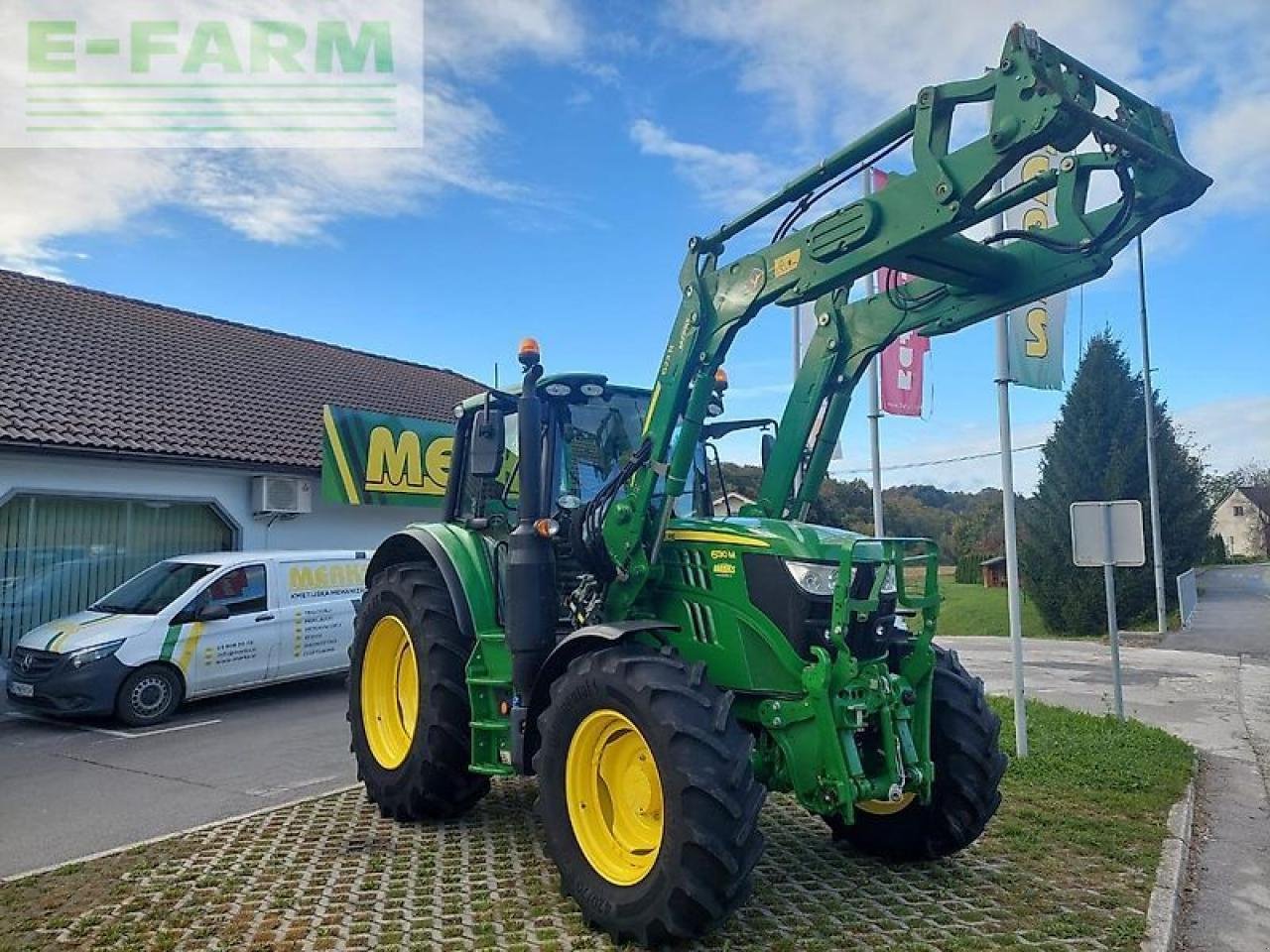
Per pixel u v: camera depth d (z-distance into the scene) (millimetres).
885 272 5336
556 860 4324
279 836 5539
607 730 4344
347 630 11633
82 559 12297
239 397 15906
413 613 5863
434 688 5594
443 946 3967
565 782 4355
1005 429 7484
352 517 15719
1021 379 7508
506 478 5820
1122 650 17078
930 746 4727
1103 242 4059
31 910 4473
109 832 5945
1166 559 21609
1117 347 21375
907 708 4414
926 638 4660
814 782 4168
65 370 14078
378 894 4559
